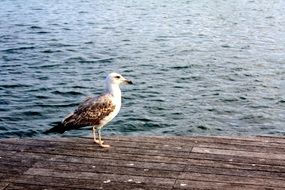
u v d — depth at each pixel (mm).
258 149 7699
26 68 21859
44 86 19203
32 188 6328
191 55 25188
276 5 46344
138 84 19672
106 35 30344
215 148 7727
